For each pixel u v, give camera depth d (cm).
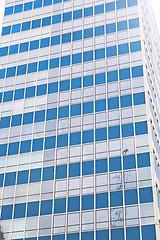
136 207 5041
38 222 5406
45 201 5531
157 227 4825
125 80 6106
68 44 6875
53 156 5869
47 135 6088
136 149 5456
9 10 7762
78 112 6106
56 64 6738
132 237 4859
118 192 5225
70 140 5909
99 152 5634
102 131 5791
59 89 6456
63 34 7025
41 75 6731
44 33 7188
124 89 6028
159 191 5334
